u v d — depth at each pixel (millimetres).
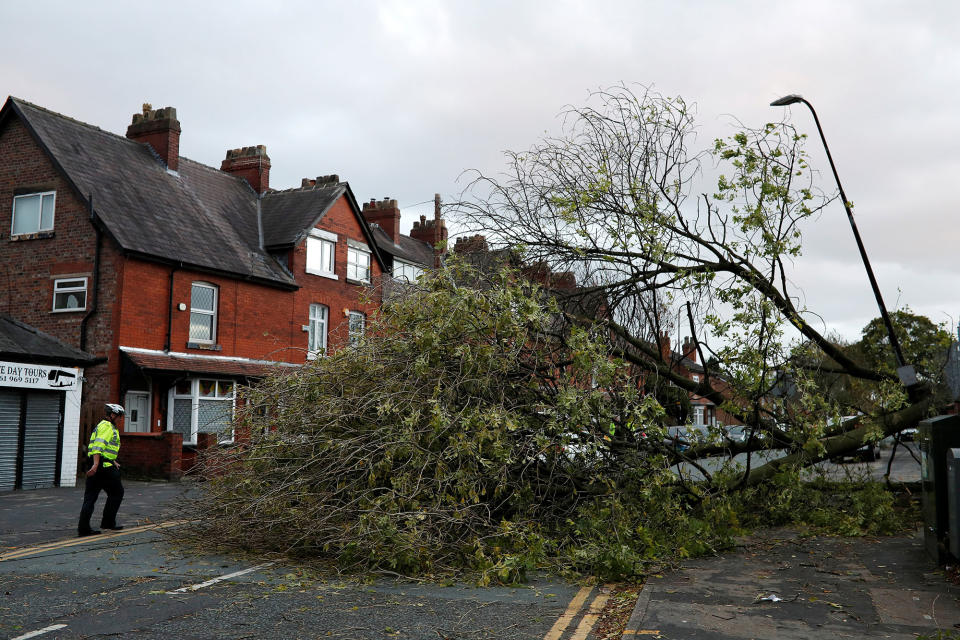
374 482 7527
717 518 8789
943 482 7312
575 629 5449
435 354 8320
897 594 6238
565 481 8742
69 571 7340
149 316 19797
